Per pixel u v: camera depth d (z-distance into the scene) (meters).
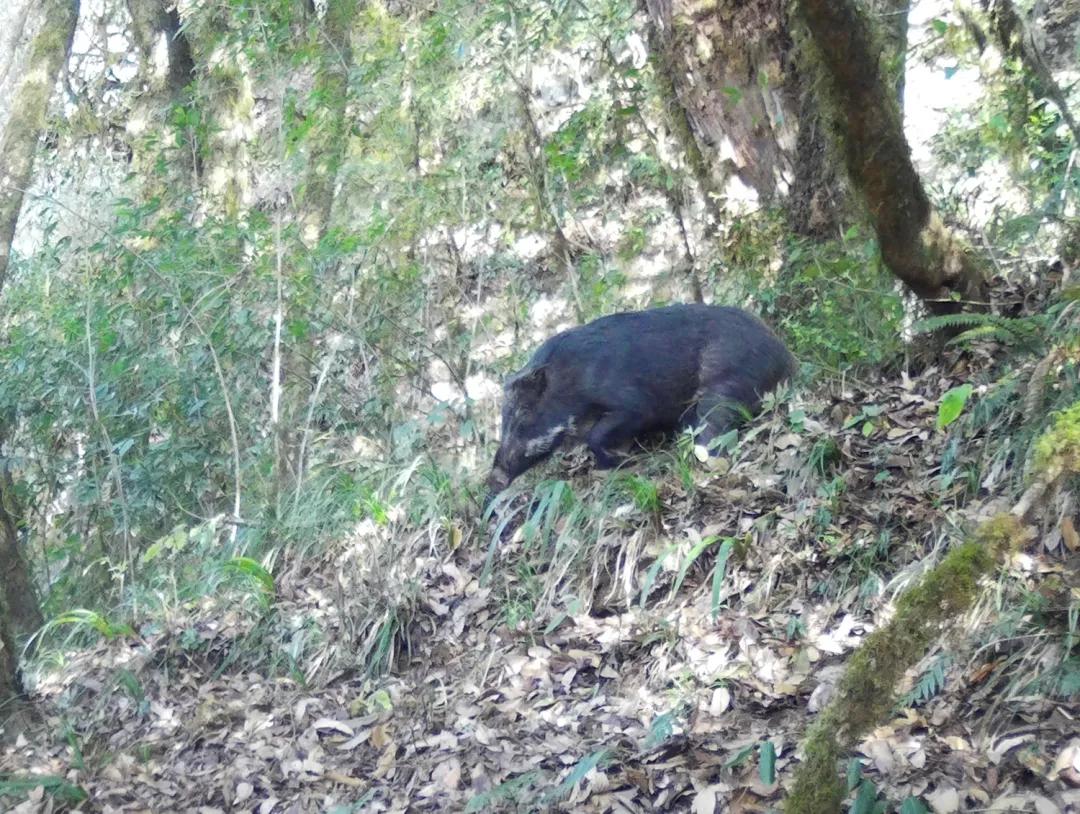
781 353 7.99
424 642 7.24
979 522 6.56
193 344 9.41
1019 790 5.73
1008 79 9.23
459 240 10.34
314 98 9.83
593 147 10.03
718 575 6.60
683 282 9.70
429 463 8.40
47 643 8.27
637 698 6.58
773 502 7.15
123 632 7.57
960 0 9.57
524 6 9.86
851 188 7.57
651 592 7.02
